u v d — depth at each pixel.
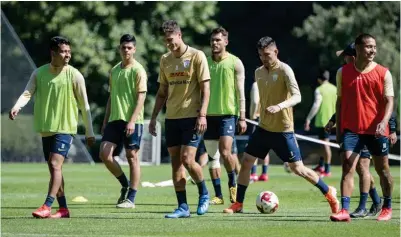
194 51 36.91
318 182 37.66
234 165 44.97
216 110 44.62
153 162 101.94
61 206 38.22
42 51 113.38
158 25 113.50
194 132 37.09
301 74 119.19
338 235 31.83
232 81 44.88
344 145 36.12
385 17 110.94
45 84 37.50
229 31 122.81
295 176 72.25
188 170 37.91
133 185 43.31
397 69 109.19
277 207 39.22
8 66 90.25
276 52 37.62
